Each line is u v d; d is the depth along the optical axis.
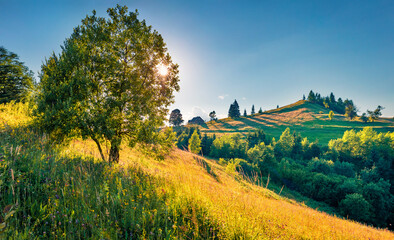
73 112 7.66
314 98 192.00
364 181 46.66
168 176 6.01
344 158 71.69
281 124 132.62
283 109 176.12
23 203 2.80
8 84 23.25
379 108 120.69
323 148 79.25
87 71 8.93
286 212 7.89
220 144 72.69
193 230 3.34
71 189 3.53
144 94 10.20
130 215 3.18
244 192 6.60
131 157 13.64
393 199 42.28
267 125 133.75
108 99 8.86
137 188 4.49
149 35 10.66
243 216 4.36
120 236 2.71
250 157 60.62
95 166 5.54
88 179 3.98
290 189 47.91
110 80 9.66
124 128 10.17
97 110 8.60
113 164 6.58
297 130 115.44
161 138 10.72
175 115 153.75
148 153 10.41
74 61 8.81
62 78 8.71
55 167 4.16
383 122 122.94
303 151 77.19
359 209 35.31
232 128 135.00
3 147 4.38
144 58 10.38
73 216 2.87
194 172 6.03
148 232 2.98
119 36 10.12
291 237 4.47
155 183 5.10
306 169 54.66
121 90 9.93
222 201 4.91
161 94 11.55
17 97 22.00
